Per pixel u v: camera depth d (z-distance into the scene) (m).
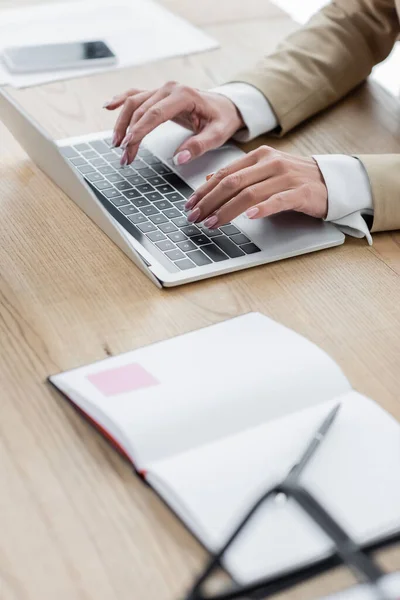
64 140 1.14
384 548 0.61
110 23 1.47
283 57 1.30
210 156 1.14
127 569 0.59
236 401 0.71
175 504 0.63
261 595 0.57
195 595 0.57
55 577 0.58
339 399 0.74
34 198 1.03
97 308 0.86
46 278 0.89
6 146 1.14
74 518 0.63
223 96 1.20
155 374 0.74
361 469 0.66
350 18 1.35
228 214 0.96
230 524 0.61
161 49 1.41
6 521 0.62
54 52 1.36
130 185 1.05
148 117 1.09
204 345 0.78
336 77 1.29
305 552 0.59
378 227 1.02
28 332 0.82
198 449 0.67
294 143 1.21
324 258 0.97
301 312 0.87
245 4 1.61
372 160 1.05
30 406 0.73
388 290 0.92
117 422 0.67
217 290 0.90
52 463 0.67
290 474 0.64
